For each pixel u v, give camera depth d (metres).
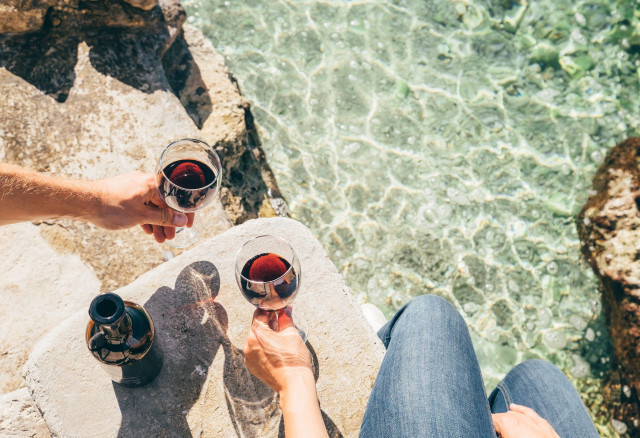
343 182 3.94
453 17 4.43
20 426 1.85
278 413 1.66
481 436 1.49
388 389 1.57
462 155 4.07
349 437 1.65
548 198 4.01
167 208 1.78
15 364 2.33
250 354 1.36
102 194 1.68
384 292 3.79
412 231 3.90
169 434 1.62
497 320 3.79
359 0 4.39
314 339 1.75
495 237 3.93
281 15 4.29
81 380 1.65
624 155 4.02
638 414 3.50
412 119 4.13
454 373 1.60
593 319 3.79
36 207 1.59
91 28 2.89
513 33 4.42
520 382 1.99
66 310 2.40
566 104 4.24
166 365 1.68
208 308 1.75
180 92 3.38
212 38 4.16
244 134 3.39
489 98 4.23
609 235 3.78
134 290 1.76
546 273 3.88
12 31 2.76
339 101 4.12
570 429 1.78
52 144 2.62
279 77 4.11
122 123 2.72
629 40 4.40
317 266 1.84
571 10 4.48
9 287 2.41
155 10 3.02
